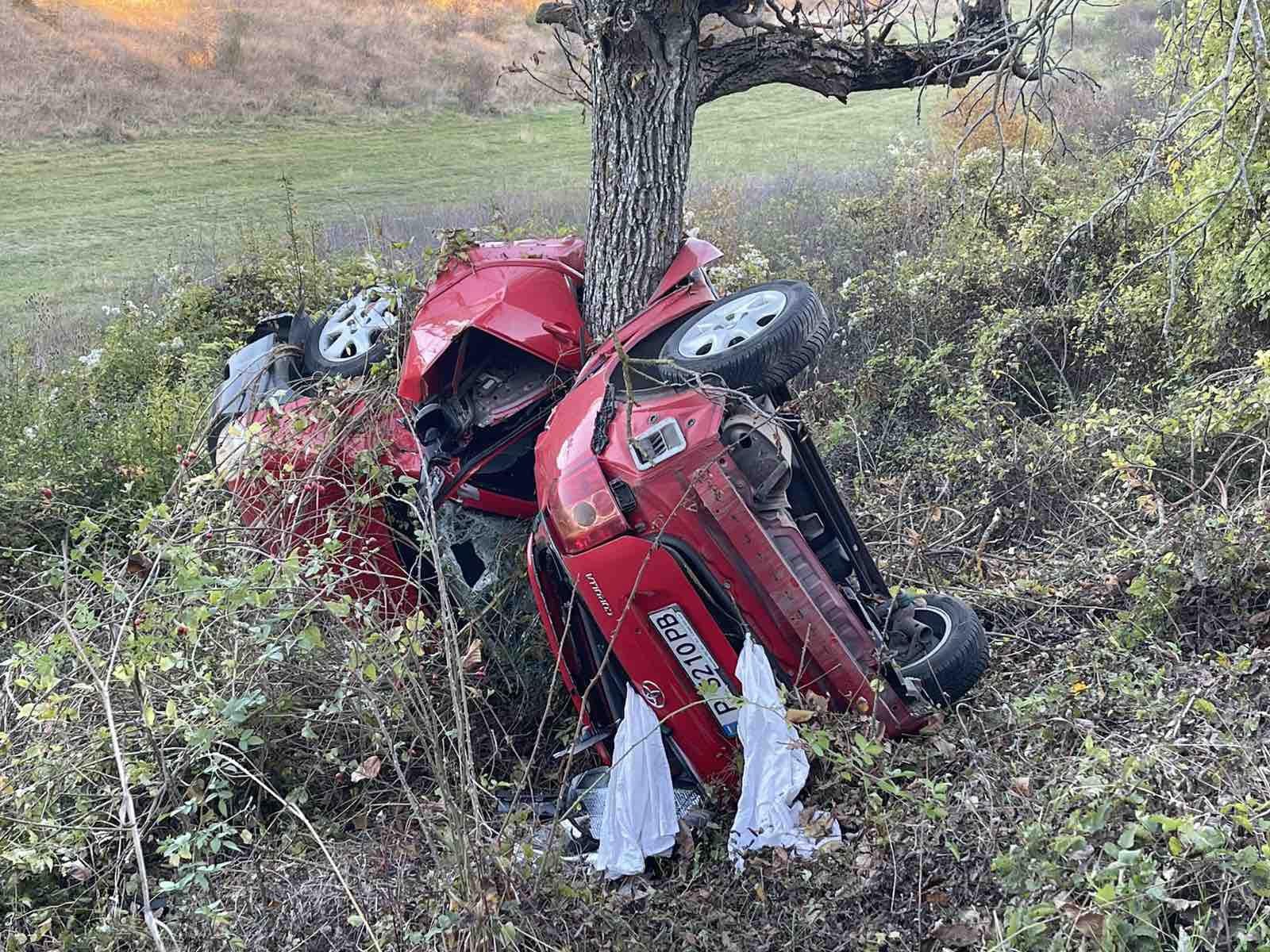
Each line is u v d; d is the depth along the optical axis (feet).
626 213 17.03
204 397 25.64
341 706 13.57
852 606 15.06
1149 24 61.26
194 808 13.16
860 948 11.09
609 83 16.92
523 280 17.51
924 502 20.79
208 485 17.01
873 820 11.88
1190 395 19.74
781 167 61.00
